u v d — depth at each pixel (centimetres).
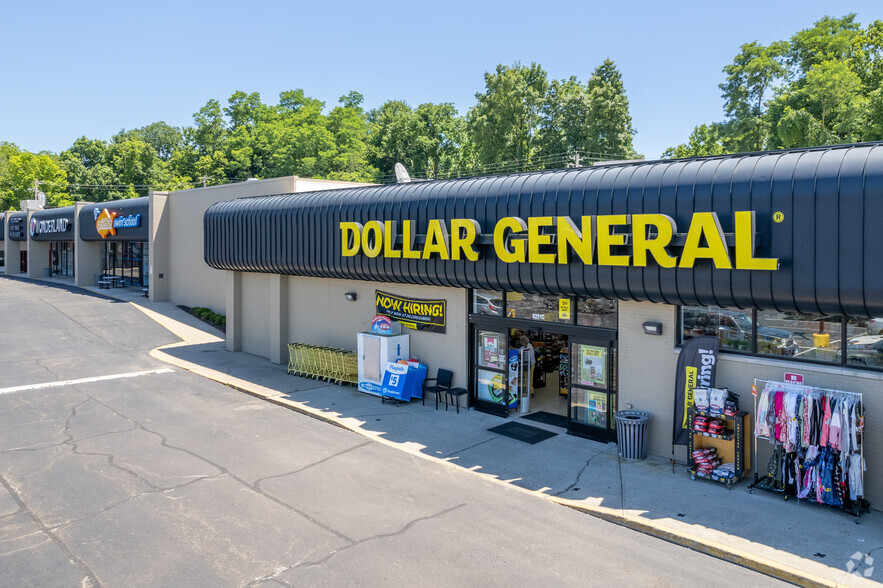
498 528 924
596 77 5209
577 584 768
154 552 847
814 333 1032
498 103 5584
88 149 10419
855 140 3966
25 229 5000
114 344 2488
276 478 1118
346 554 840
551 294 1316
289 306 2152
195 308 3138
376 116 10712
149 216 3444
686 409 1138
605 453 1252
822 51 4891
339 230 1728
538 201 1278
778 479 1025
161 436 1361
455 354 1599
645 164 1169
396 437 1363
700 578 789
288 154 7756
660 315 1208
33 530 914
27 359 2178
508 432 1395
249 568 803
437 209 1477
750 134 4769
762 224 994
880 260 893
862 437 941
